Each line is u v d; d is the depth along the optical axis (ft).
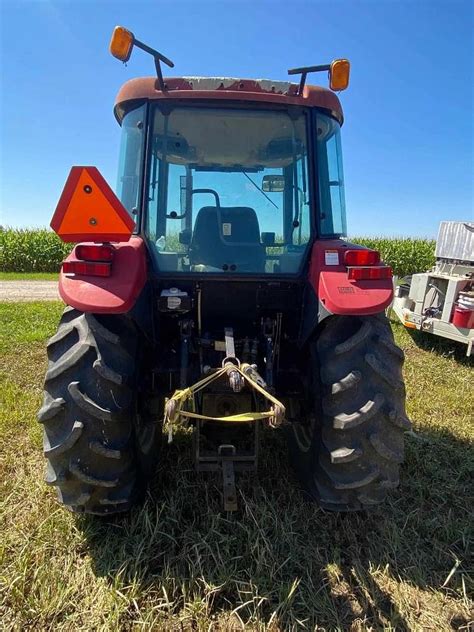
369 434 7.50
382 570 7.51
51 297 33.65
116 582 6.82
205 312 9.02
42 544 7.60
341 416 7.48
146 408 8.82
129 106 8.59
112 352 7.40
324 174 8.87
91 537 7.82
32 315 25.07
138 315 7.92
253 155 8.57
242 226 8.64
